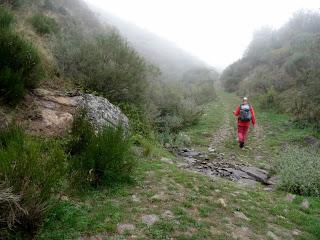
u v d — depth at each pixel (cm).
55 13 1669
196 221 397
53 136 552
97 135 532
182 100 1456
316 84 1572
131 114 896
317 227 438
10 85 568
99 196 434
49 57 826
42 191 332
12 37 645
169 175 567
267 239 385
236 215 439
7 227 300
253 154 951
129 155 571
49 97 668
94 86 866
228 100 2512
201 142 1056
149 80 1220
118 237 334
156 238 344
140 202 434
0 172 320
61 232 327
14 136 417
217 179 612
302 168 639
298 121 1343
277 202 529
